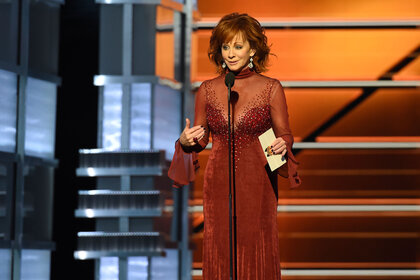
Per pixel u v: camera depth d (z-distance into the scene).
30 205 18.17
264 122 8.73
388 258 20.69
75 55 19.55
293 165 8.52
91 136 19.48
